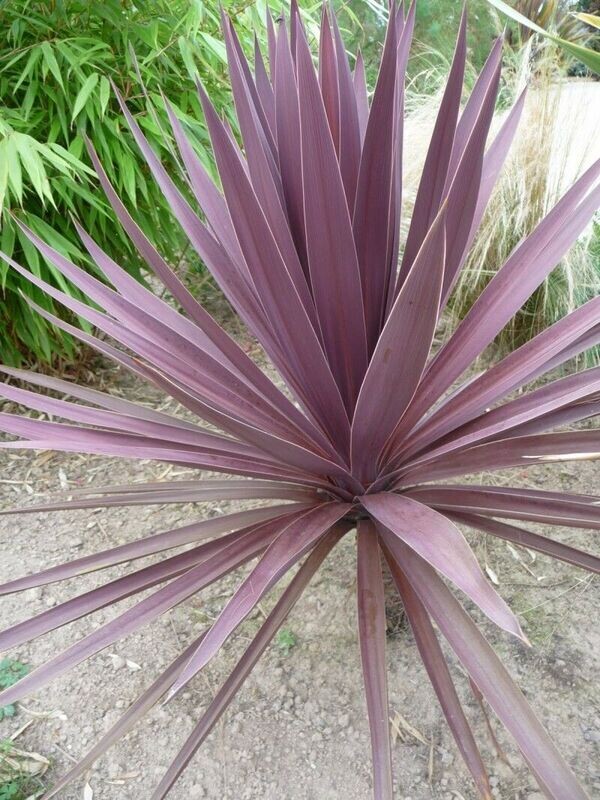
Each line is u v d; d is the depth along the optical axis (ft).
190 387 2.48
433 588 2.15
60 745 2.89
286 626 3.32
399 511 2.02
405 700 2.94
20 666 3.22
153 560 3.88
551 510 2.19
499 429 2.07
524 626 3.20
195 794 2.67
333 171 2.03
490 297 2.50
